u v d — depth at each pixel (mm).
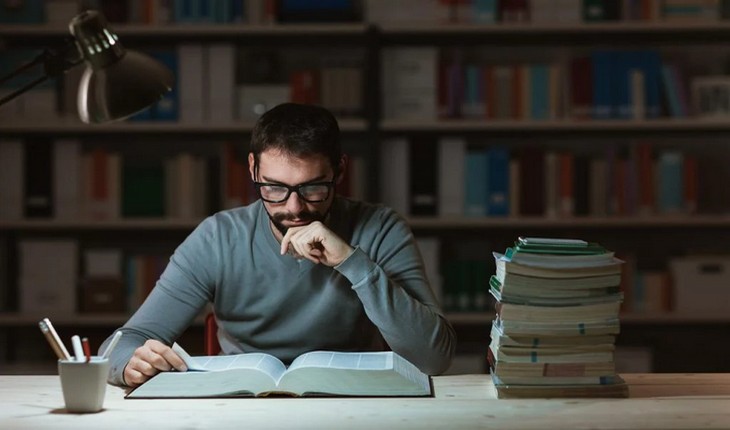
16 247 4770
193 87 4562
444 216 4559
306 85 4559
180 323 2248
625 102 4539
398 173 4562
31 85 1969
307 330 2262
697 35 4734
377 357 1969
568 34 4695
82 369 1733
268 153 2020
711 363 4855
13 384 2018
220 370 1880
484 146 4871
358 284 2047
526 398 1848
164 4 4609
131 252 4977
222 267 2264
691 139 4902
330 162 2049
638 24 4539
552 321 1824
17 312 4695
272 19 4602
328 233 2043
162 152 4988
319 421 1670
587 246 1838
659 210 4555
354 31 4582
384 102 4566
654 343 4828
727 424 1656
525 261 1808
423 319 2068
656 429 1628
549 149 4922
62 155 4574
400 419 1686
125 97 1954
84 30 1941
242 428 1628
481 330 4801
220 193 4602
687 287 4559
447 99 4562
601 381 1855
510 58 4930
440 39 4750
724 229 4879
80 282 4613
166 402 1817
